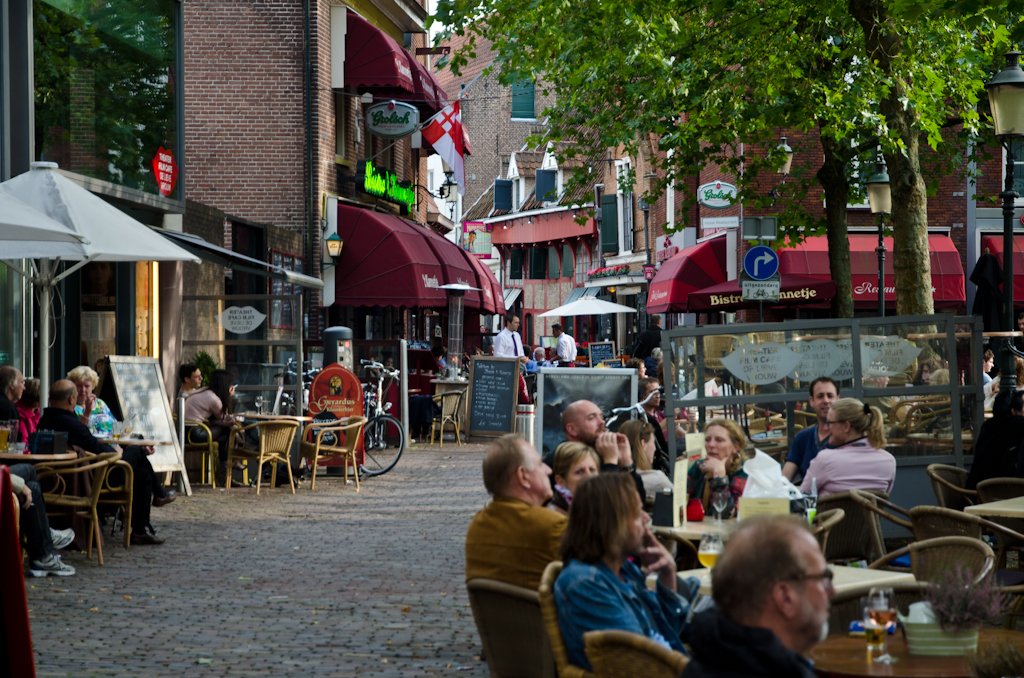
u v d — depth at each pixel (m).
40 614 7.74
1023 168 27.22
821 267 25.97
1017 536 6.60
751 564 2.77
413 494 14.93
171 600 8.27
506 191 64.62
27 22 13.64
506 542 4.91
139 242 10.74
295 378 16.77
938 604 4.06
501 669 4.81
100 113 15.38
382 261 25.09
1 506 4.70
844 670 3.90
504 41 18.83
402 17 30.48
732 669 2.77
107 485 10.81
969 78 15.12
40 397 11.51
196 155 25.20
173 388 16.88
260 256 22.55
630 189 21.11
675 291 28.41
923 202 13.73
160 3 17.03
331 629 7.41
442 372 24.41
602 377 11.81
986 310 17.30
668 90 17.17
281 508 13.49
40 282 11.48
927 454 9.99
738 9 15.80
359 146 28.12
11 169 13.55
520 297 62.38
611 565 4.03
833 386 8.51
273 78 25.20
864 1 13.84
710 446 6.92
